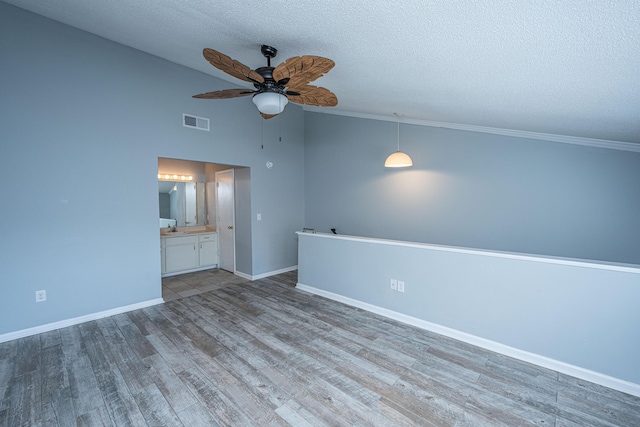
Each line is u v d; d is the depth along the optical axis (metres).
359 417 1.75
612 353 2.02
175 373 2.20
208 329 2.95
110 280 3.31
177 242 5.12
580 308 2.12
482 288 2.56
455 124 3.81
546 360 2.26
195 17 2.17
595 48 1.34
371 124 4.71
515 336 2.41
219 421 1.72
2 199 2.68
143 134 3.52
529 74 1.77
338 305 3.62
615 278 2.00
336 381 2.10
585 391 1.98
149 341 2.70
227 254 5.41
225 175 5.31
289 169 5.38
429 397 1.93
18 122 2.73
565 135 3.11
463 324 2.68
